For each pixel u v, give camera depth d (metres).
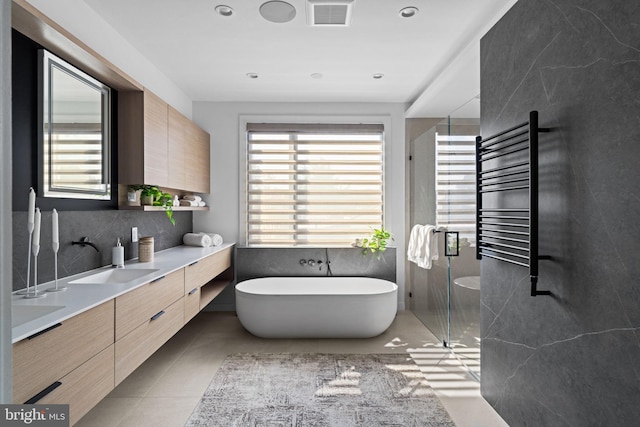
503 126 2.20
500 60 2.23
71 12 2.27
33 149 2.08
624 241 1.36
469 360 2.92
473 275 2.85
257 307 3.52
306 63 3.38
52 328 1.47
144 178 2.87
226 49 3.09
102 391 1.82
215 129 4.52
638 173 1.30
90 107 2.55
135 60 3.08
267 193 4.53
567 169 1.65
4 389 0.53
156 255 3.38
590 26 1.51
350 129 4.52
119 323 1.97
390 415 2.28
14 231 1.95
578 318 1.58
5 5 0.53
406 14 2.53
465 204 2.97
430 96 3.76
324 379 2.76
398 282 4.58
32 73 2.07
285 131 4.51
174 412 2.30
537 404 1.88
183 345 3.43
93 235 2.63
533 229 1.75
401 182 4.55
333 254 4.50
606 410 1.44
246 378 2.77
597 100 1.48
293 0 2.38
